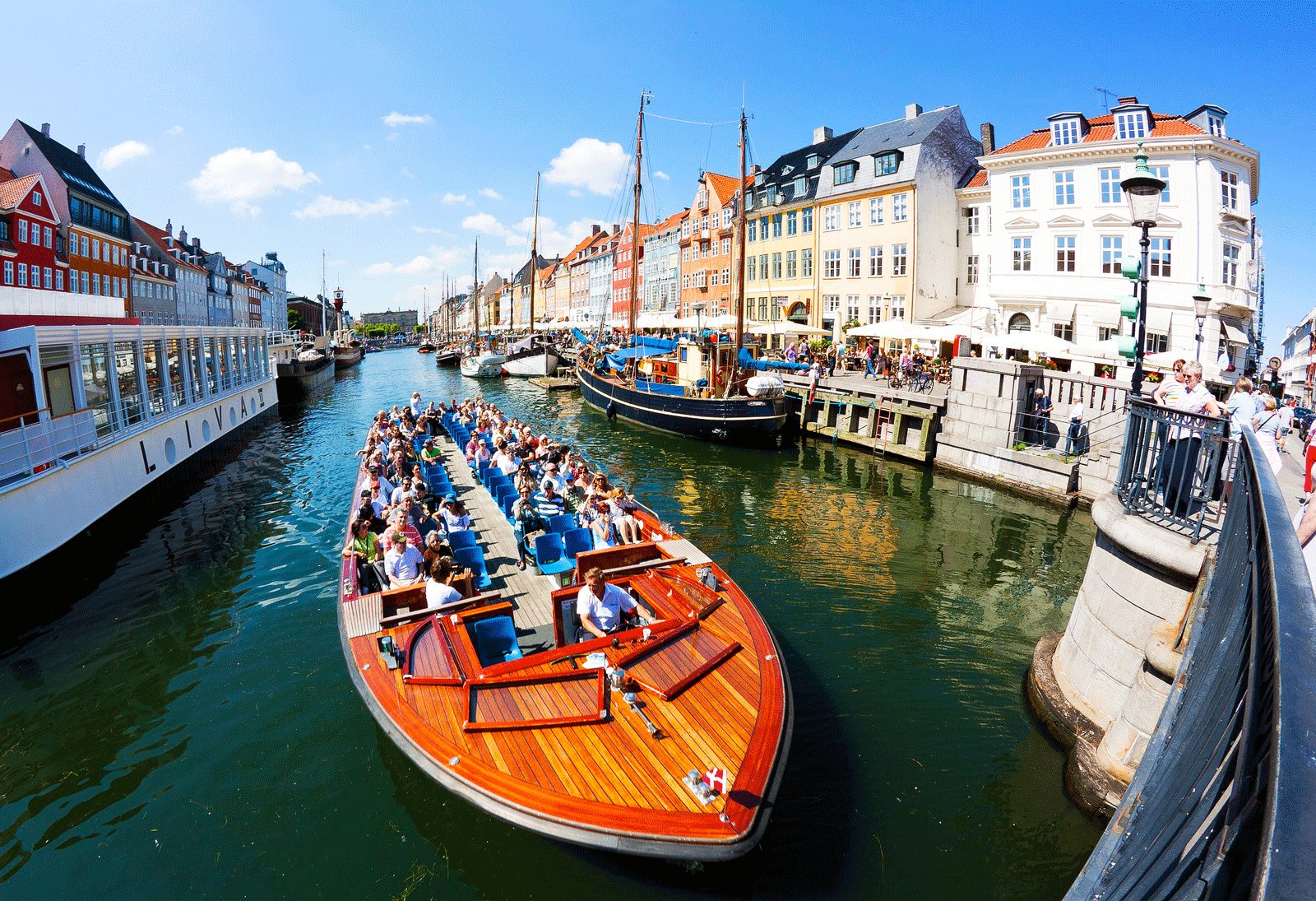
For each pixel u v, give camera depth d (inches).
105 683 331.6
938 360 1152.8
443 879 212.5
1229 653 98.7
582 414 1326.3
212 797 252.4
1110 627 253.9
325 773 262.4
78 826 240.2
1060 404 707.4
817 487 716.0
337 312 3725.4
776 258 1681.8
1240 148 951.6
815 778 257.0
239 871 219.1
